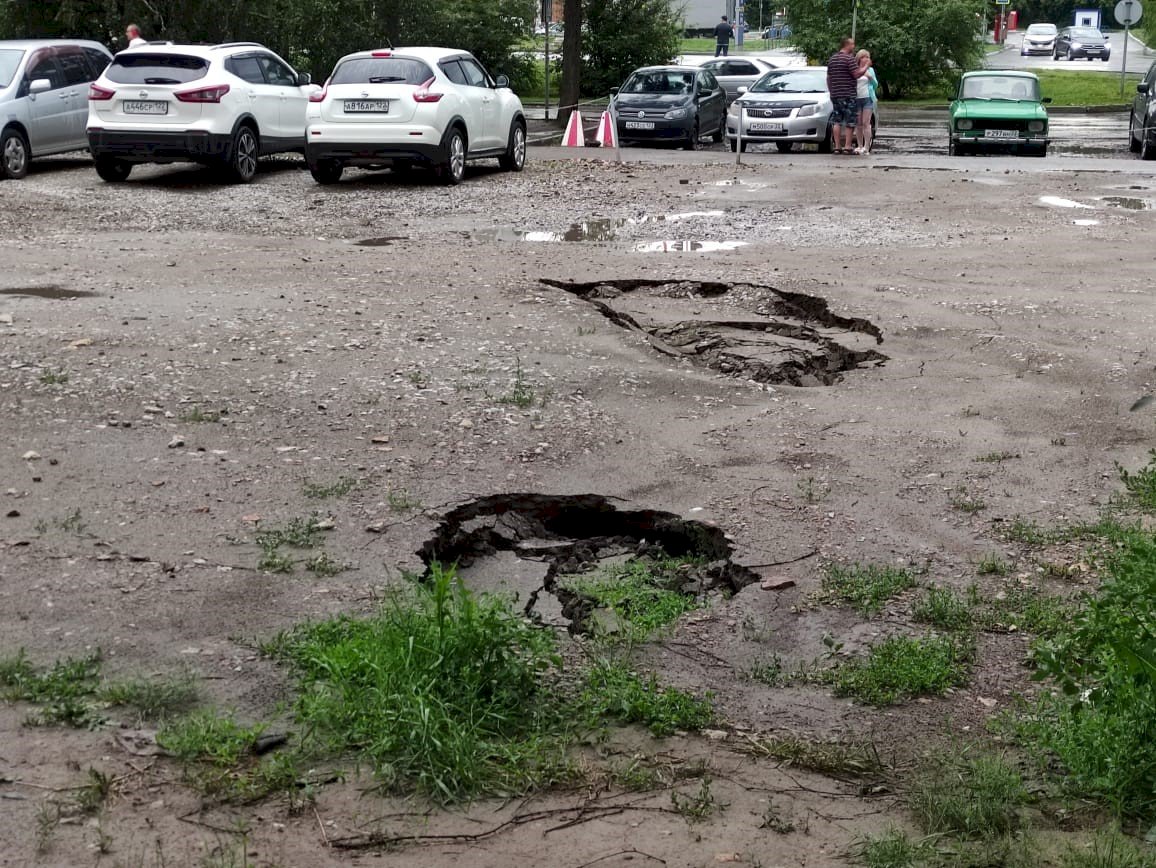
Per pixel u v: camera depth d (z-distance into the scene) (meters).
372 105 18.84
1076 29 69.75
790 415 8.04
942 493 6.74
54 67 20.86
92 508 6.21
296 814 3.85
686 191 18.91
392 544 5.90
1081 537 6.16
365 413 7.71
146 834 3.73
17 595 5.26
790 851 3.75
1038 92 26.64
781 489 6.75
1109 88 44.56
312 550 5.80
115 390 8.00
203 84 18.97
